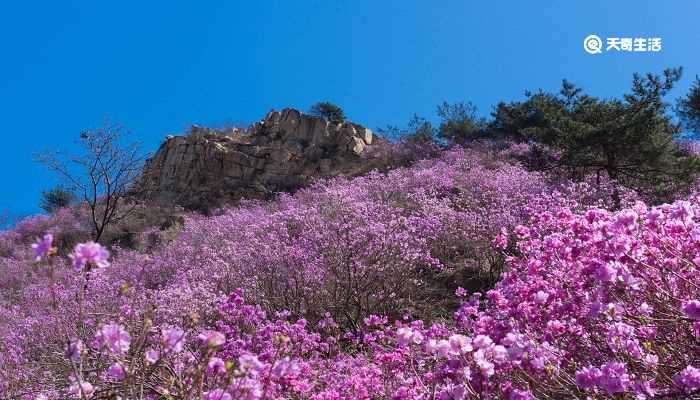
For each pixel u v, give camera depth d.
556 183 14.58
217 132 32.19
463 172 18.86
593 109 16.05
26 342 7.26
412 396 3.49
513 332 3.49
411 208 14.44
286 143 30.67
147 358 2.73
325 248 8.96
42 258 2.57
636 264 3.41
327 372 4.93
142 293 7.66
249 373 2.58
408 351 4.18
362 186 17.69
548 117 19.31
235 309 6.12
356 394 4.00
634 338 3.23
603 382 2.61
